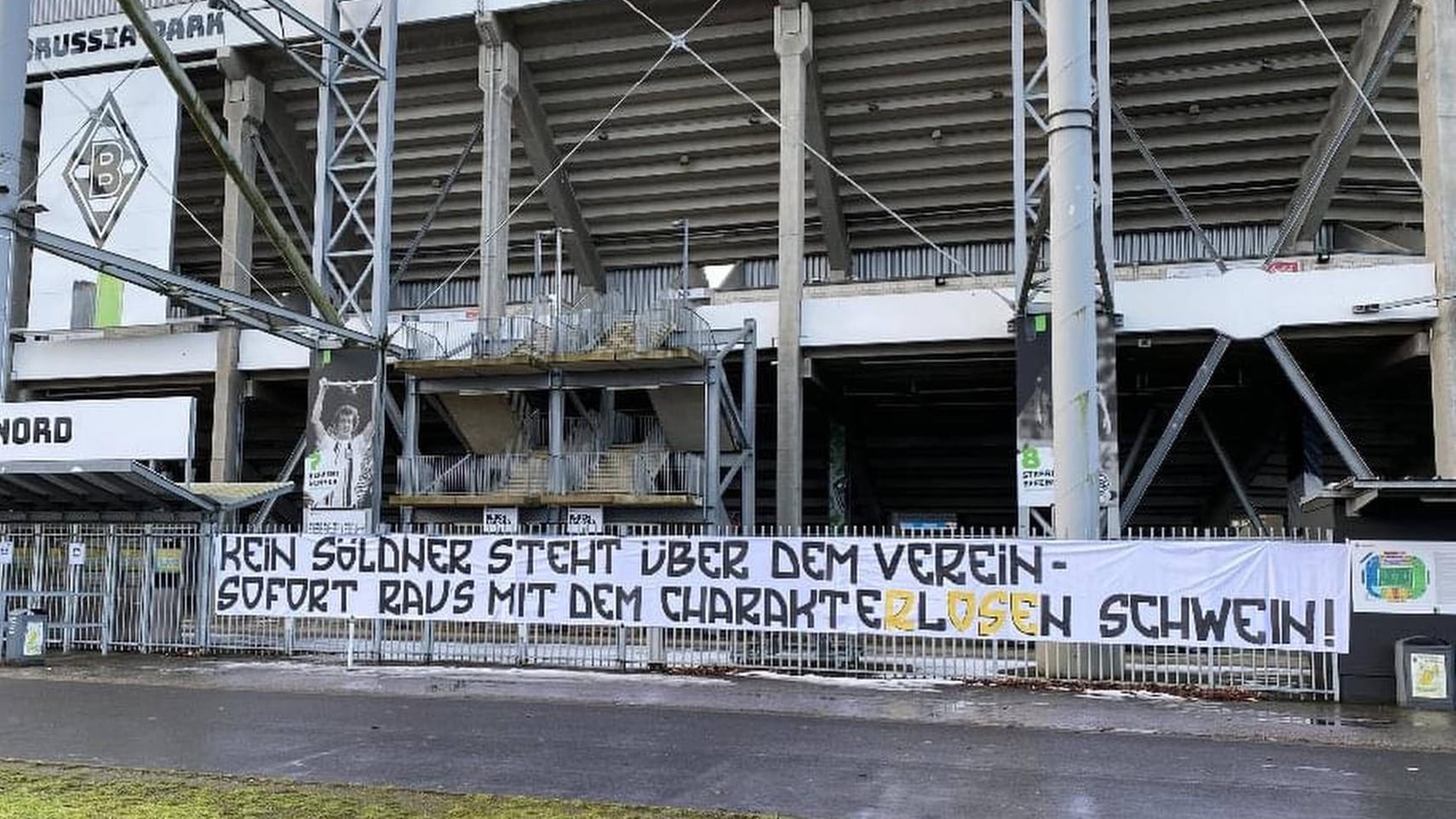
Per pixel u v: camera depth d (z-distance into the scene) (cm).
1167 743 1142
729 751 1084
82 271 2936
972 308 2666
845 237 3391
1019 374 2344
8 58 1805
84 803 832
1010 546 1564
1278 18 2639
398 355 2736
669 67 2984
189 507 2020
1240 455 3422
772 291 3080
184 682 1559
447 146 3291
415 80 3098
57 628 1966
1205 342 2594
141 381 3231
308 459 2639
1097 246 1973
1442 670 1371
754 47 2923
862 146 3119
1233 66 2767
